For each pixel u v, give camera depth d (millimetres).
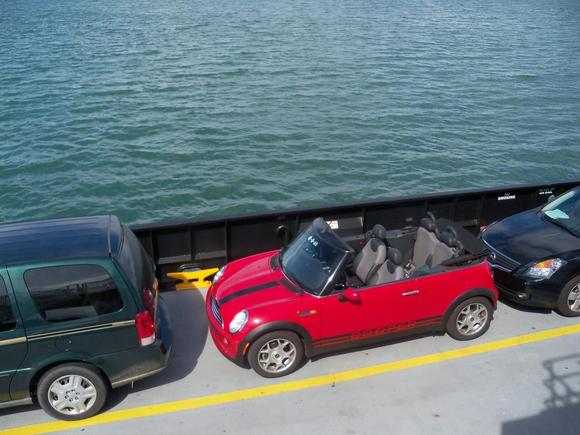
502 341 6723
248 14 56781
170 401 5684
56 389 5211
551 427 5375
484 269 6492
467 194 9070
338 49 41656
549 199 8461
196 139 23328
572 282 7012
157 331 5551
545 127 27375
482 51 44438
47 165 20641
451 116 28031
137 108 26734
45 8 57969
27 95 28297
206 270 8094
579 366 6289
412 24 56156
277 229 8172
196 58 36938
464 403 5680
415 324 6410
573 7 80938
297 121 25875
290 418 5469
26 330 4945
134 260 5496
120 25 48781
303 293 5961
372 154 22781
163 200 18641
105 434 5246
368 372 6152
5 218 17391
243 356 5867
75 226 5727
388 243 7086
